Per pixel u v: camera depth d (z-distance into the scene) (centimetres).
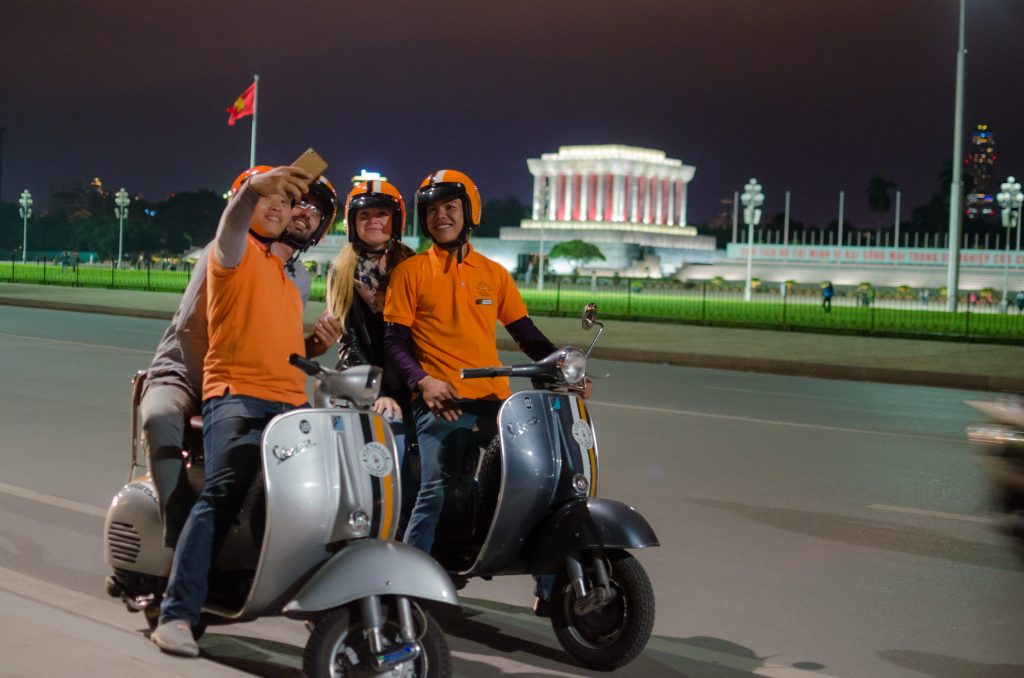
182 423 485
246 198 432
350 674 416
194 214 16450
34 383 1444
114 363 1698
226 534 458
